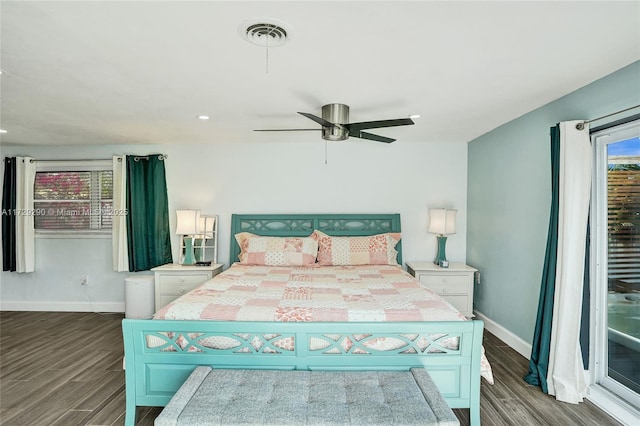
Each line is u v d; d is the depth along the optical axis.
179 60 2.10
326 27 1.71
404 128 3.84
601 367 2.55
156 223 4.62
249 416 1.67
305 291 2.86
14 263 4.73
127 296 4.26
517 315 3.40
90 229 4.82
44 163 4.77
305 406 1.75
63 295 4.83
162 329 2.19
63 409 2.45
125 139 4.38
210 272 4.16
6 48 1.95
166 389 2.20
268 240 4.25
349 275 3.56
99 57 2.06
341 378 2.05
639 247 2.31
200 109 3.11
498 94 2.71
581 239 2.46
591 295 2.56
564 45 1.90
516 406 2.45
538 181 3.08
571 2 1.50
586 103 2.54
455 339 2.24
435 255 4.65
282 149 4.65
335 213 4.65
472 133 4.07
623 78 2.24
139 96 2.76
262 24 1.69
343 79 2.40
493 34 1.78
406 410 1.72
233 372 2.11
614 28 1.72
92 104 2.96
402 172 4.63
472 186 4.43
